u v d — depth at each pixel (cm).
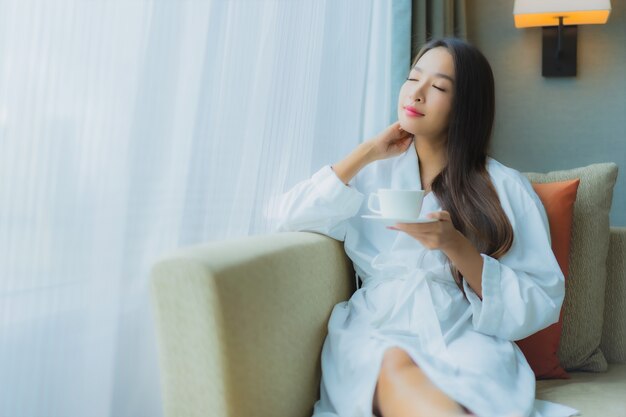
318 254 114
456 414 88
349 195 124
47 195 78
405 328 112
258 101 119
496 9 221
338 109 162
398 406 92
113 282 88
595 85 212
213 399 82
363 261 128
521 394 102
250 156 118
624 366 146
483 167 131
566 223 141
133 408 99
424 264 122
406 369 96
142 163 94
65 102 80
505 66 220
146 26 92
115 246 88
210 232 109
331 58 158
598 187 149
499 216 122
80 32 81
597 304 142
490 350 107
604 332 149
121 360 95
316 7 143
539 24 207
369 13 175
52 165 79
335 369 106
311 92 143
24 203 76
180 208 102
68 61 80
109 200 87
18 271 76
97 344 86
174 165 101
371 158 132
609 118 211
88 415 86
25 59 75
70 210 81
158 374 102
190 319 82
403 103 133
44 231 78
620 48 209
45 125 78
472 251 112
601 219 146
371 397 94
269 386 91
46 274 79
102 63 85
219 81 109
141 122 92
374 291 122
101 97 85
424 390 92
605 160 211
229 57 112
